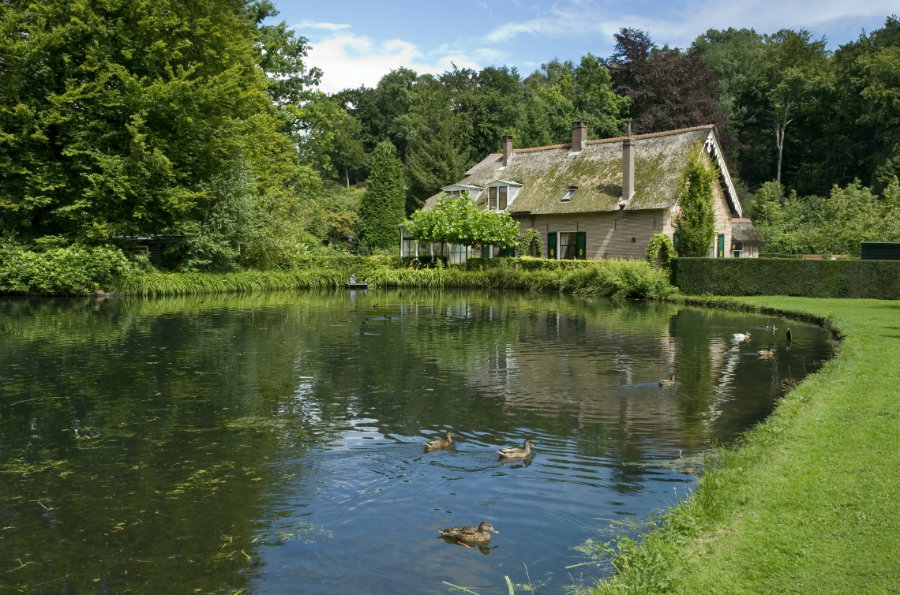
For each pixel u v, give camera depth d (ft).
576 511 21.89
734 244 146.92
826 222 147.43
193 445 28.99
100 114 101.30
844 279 92.32
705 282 99.76
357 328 66.03
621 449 28.07
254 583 17.78
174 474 25.55
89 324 68.18
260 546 19.79
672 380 40.04
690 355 50.01
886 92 186.19
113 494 23.66
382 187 176.96
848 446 24.08
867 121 195.11
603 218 127.03
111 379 41.93
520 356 49.93
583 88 209.87
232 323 69.82
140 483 24.67
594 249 128.67
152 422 32.48
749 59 243.19
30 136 95.09
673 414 33.47
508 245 127.44
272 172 149.28
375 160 177.68
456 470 25.85
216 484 24.52
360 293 114.01
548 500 22.82
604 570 17.98
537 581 17.52
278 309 84.89
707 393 37.83
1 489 24.20
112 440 29.73
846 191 152.97
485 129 220.02
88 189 97.45
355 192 232.32
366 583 17.66
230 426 31.76
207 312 80.74
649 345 54.90
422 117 223.51
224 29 111.45
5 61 96.32
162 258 118.83
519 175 146.82
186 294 106.93
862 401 30.50
